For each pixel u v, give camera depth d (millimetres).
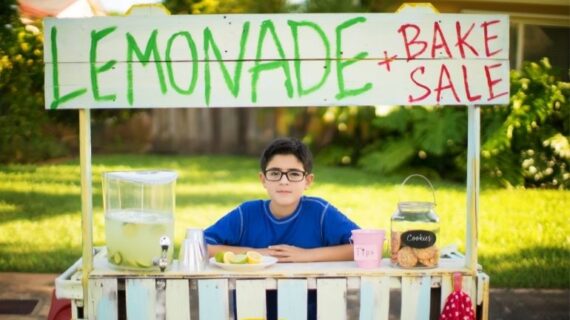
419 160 10469
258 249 2967
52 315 2918
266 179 3002
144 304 2688
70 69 2695
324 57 2719
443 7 9750
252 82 2719
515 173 9070
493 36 2750
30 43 8633
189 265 2764
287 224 3078
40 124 10266
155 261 2688
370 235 2781
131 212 2760
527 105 9078
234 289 2832
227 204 8297
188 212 7855
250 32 2699
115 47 2697
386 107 10594
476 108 2771
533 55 9906
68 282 2705
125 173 2807
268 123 13312
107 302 2695
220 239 3074
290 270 2740
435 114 10352
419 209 2787
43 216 7652
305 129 12922
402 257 2770
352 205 8164
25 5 8359
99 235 6836
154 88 2713
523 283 5473
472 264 2762
